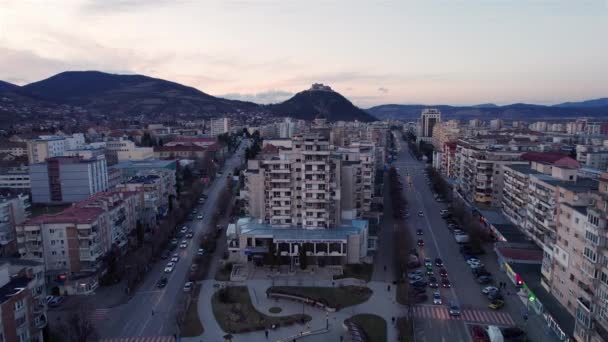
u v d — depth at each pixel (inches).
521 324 3818.9
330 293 4478.3
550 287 3991.1
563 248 3703.3
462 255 5605.3
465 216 6776.6
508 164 7106.3
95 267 4916.3
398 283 4702.3
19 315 3161.9
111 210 5467.5
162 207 7770.7
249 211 6254.9
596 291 3009.4
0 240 5679.1
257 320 3941.9
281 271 5103.3
